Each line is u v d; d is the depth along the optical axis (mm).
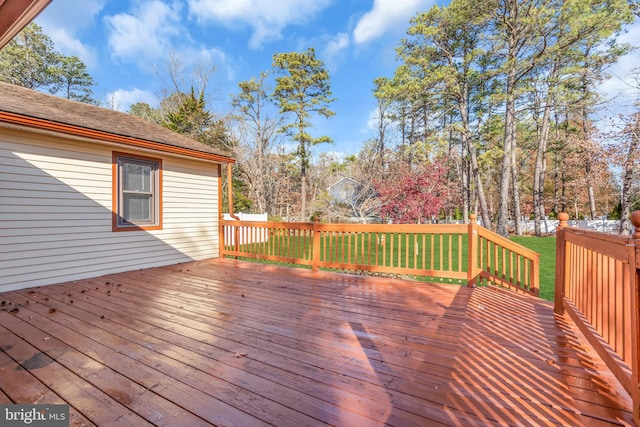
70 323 2893
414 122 20266
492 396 1746
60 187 4637
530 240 12484
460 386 1850
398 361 2164
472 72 14469
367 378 1937
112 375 1970
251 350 2328
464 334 2658
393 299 3717
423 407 1643
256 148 20062
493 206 22172
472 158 15156
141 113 20938
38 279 4398
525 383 1886
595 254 2227
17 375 1971
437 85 13812
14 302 3594
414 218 9305
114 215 5305
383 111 20969
